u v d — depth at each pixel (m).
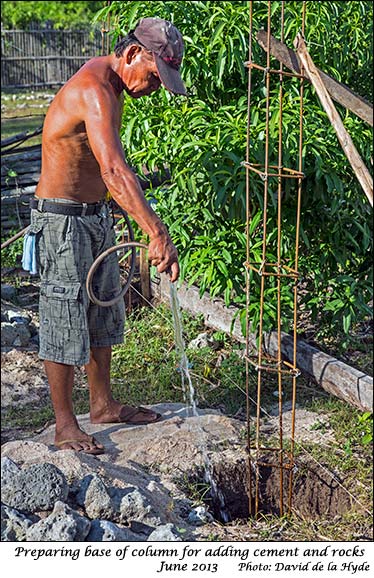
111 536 4.02
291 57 4.33
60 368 4.96
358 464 5.11
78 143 4.64
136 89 4.66
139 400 5.88
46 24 25.80
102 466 4.62
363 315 6.27
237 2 6.20
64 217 4.80
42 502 4.11
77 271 4.86
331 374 5.64
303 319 6.92
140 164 6.05
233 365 6.17
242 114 5.77
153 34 4.53
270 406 5.81
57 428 5.04
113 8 6.27
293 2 6.13
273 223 5.80
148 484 4.63
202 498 4.74
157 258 4.35
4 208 9.29
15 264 8.69
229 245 5.80
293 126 5.57
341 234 5.95
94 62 4.66
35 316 7.48
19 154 9.73
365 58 6.25
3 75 24.89
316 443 5.29
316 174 5.44
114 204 5.26
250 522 4.65
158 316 7.10
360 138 5.82
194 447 5.07
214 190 5.52
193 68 5.82
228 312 6.57
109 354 5.29
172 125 5.75
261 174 4.44
